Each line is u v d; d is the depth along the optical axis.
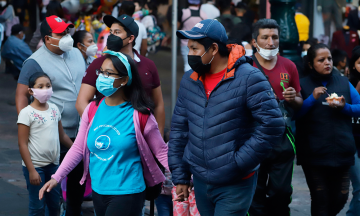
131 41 5.92
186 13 13.43
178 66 18.22
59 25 6.09
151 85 6.02
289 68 6.21
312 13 16.38
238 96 4.30
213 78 4.53
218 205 4.52
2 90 15.56
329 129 6.00
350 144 6.02
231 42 5.89
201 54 4.39
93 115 4.64
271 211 6.18
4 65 18.72
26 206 7.20
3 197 7.52
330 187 6.32
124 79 4.52
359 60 6.61
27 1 21.97
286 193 5.99
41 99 5.70
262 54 6.07
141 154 4.60
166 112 13.03
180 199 4.80
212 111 4.38
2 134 11.25
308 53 6.27
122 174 4.50
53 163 5.92
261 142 4.24
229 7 13.38
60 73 6.23
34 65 6.09
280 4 10.30
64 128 6.35
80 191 6.18
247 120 4.40
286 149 5.87
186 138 4.77
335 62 9.85
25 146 5.71
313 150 6.04
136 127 4.52
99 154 4.52
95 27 13.09
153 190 4.87
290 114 6.00
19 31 14.76
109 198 4.51
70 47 6.19
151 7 16.83
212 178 4.42
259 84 4.28
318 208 6.17
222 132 4.34
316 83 6.24
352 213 6.49
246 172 4.38
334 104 5.82
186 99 4.62
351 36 14.99
